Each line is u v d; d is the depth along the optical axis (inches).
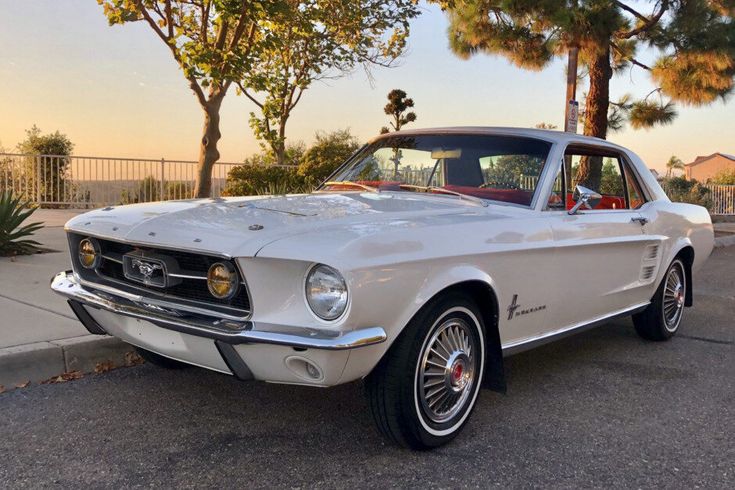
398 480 117.7
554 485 118.0
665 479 121.6
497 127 179.3
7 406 147.0
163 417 143.4
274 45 367.9
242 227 121.3
